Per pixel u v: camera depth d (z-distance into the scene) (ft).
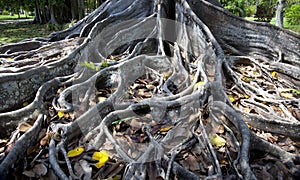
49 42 17.39
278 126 8.81
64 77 11.04
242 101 10.63
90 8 57.41
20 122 8.39
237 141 8.04
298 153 8.21
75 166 7.16
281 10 29.35
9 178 6.57
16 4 48.80
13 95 9.48
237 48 16.14
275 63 14.25
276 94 11.47
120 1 17.35
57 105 9.55
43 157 7.34
